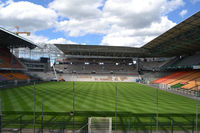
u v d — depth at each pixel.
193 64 43.97
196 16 23.33
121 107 16.94
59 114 14.18
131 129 11.24
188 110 15.97
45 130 10.77
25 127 11.15
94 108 16.36
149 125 11.95
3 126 11.17
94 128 10.87
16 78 44.44
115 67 74.62
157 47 48.44
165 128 11.46
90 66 74.00
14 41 44.69
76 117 13.48
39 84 41.38
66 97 22.22
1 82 31.67
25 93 25.16
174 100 21.19
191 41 35.69
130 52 61.69
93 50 59.25
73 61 75.31
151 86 41.41
